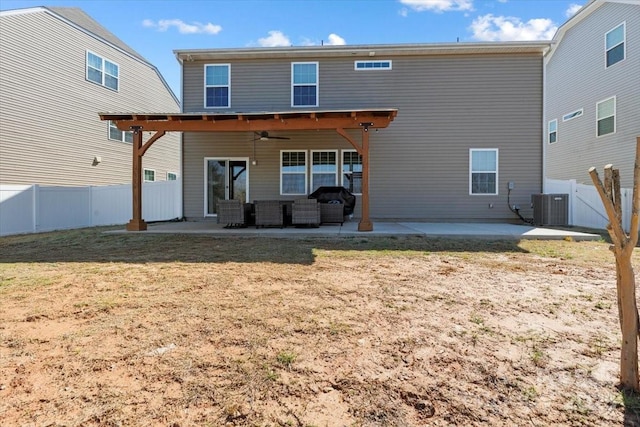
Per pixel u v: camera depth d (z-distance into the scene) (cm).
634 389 205
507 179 1119
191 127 900
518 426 179
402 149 1138
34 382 219
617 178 211
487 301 369
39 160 1224
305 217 936
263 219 952
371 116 866
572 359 245
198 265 546
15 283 445
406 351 259
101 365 240
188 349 263
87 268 530
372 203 1144
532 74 1109
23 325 309
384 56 1133
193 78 1166
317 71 1147
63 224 1209
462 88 1123
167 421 183
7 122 1125
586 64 1397
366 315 330
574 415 187
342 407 196
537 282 445
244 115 861
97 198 1323
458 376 226
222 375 227
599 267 529
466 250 672
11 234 1035
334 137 1153
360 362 244
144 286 430
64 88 1311
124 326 306
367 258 598
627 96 1201
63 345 270
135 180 915
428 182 1134
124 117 895
